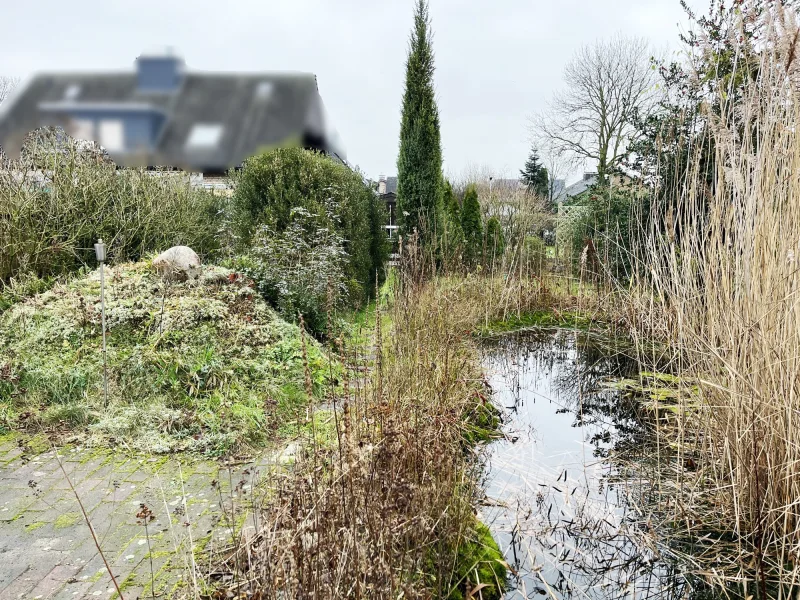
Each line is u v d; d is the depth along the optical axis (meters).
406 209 10.50
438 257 9.53
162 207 8.19
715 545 2.75
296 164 8.40
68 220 6.81
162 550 2.43
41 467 3.26
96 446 3.54
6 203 6.19
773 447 2.62
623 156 8.54
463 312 7.41
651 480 3.49
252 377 4.48
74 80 19.05
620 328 7.36
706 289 3.21
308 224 7.67
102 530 2.60
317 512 1.95
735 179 2.83
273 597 1.70
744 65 3.03
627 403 5.04
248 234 7.90
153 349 4.52
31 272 6.06
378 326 3.49
